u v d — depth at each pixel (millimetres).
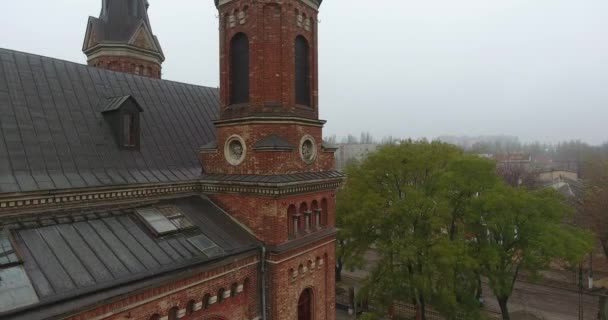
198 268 12758
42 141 14008
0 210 11695
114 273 10938
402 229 28703
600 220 44094
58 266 10570
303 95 17875
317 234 17453
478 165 28172
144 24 33031
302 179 16156
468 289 28062
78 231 12391
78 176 13977
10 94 14266
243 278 14500
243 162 16406
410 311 33625
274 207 15211
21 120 13945
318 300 17625
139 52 32875
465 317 26781
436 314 32969
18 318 8781
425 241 27609
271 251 15078
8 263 10078
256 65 16156
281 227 15414
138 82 19641
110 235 12781
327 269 18281
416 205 27781
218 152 17328
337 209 32562
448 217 27828
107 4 32531
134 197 15180
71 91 16312
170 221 14820
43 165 13445
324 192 18156
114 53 31844
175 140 18812
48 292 9539
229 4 17094
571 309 34188
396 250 27125
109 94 17750
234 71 17297
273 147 15398
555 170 118938
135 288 10867
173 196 16609
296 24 16969
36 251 10906
